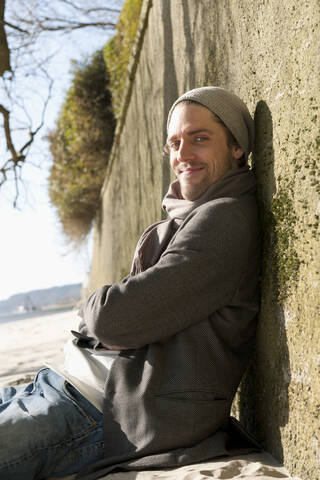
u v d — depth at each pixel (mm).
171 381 1682
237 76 2236
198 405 1656
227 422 1804
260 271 1875
